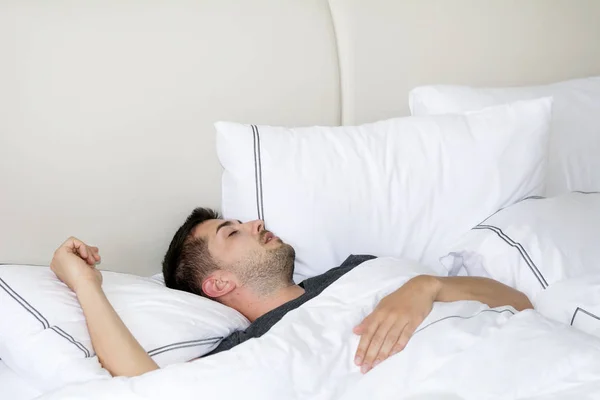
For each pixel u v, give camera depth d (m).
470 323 1.23
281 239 1.56
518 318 1.23
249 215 1.56
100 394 1.09
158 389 1.09
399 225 1.61
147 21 1.61
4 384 1.31
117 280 1.42
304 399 1.13
